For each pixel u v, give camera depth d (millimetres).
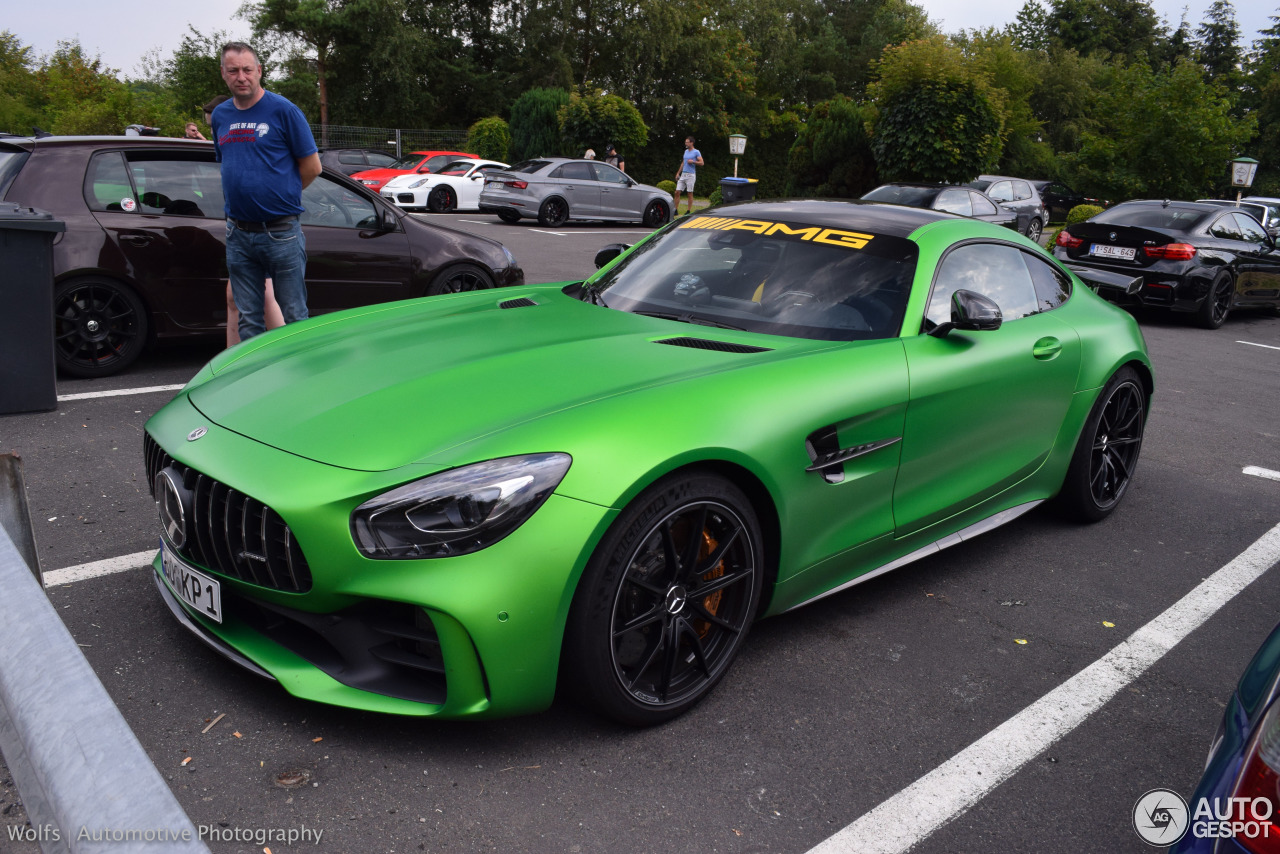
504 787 2057
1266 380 7605
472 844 1879
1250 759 1250
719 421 2316
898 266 3201
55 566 3008
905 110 18984
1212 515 4277
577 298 3494
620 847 1901
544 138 31547
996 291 3512
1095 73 49031
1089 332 3793
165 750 2102
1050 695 2631
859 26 58250
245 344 3082
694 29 42000
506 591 1987
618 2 39812
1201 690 2715
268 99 4617
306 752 2127
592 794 2055
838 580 2846
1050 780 2234
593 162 19156
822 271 3215
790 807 2064
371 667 2139
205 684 2371
